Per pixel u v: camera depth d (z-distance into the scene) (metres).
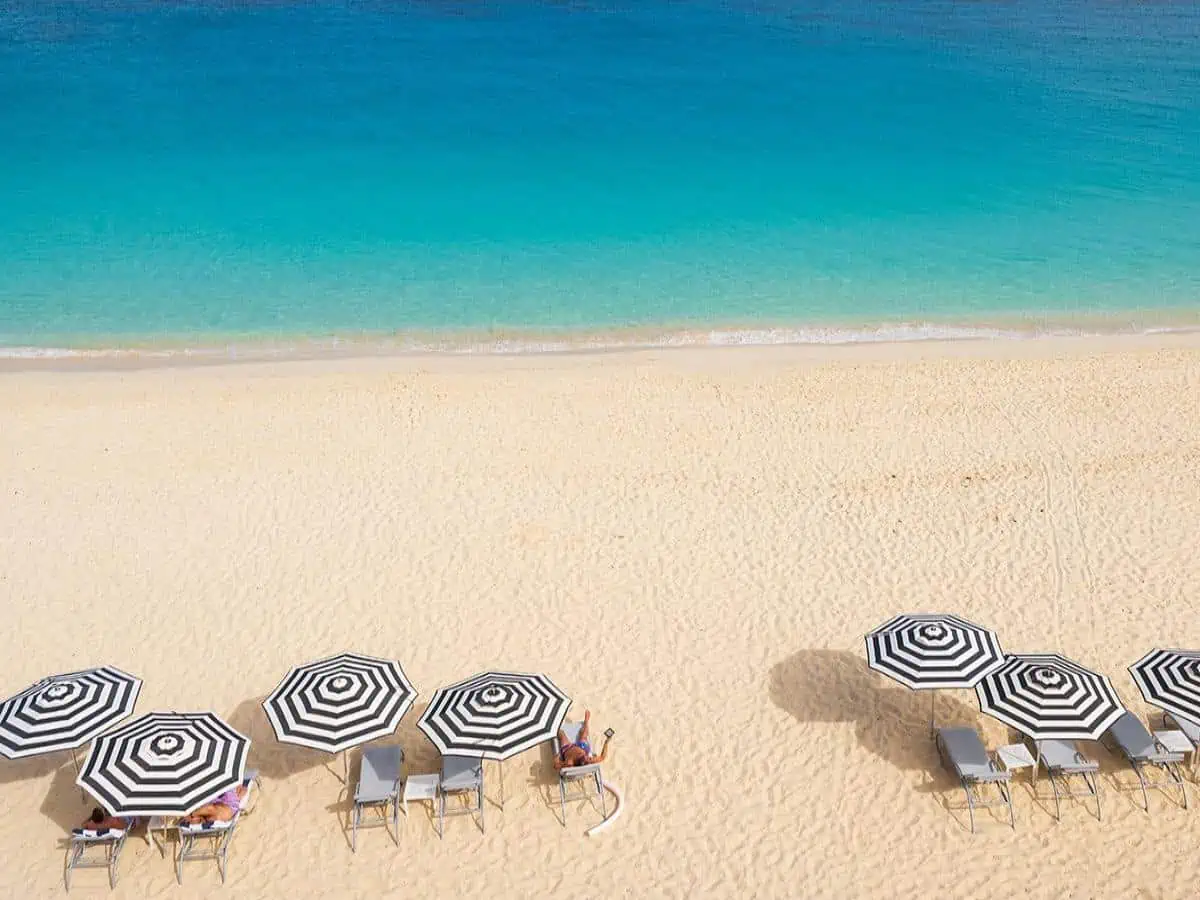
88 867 12.02
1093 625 15.92
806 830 12.59
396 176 39.91
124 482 19.81
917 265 32.34
